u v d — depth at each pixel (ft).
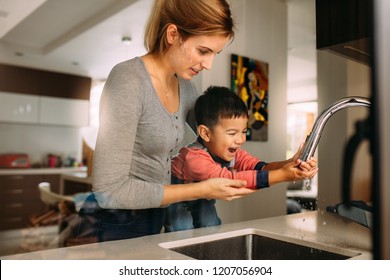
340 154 2.88
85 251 1.89
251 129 3.66
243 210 3.63
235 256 2.45
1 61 4.60
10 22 4.33
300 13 3.84
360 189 2.66
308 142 2.43
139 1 3.47
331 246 2.11
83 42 4.18
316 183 3.03
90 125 4.22
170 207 2.83
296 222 2.78
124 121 2.28
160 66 2.64
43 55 4.69
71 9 3.94
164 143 2.63
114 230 2.45
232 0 3.57
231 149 3.09
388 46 1.08
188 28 2.52
